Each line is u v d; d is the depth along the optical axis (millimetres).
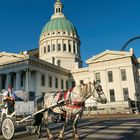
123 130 12562
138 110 44750
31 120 11977
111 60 57625
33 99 13969
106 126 15234
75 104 9883
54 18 88000
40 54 83312
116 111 43656
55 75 61125
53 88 59062
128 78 54750
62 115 10578
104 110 43312
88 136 10969
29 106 12828
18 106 12422
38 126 11703
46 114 10938
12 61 52812
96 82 10297
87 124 17828
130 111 42781
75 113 9930
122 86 55094
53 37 80562
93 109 42688
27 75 50281
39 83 53562
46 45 81250
